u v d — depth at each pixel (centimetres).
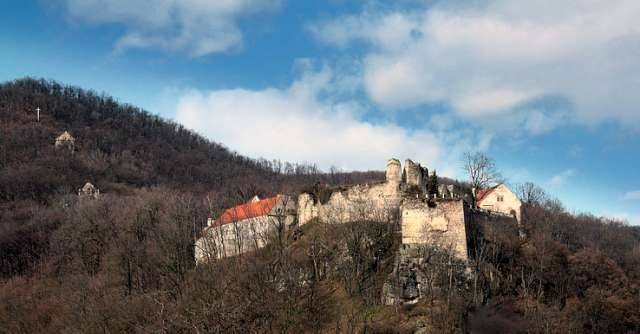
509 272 9812
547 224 12875
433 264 9300
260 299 9600
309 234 11312
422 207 9894
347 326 8644
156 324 9519
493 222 10788
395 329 8294
